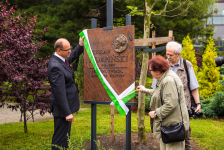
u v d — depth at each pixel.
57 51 3.00
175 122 2.25
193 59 9.46
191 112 2.99
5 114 7.92
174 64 3.05
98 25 13.41
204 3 12.38
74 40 11.35
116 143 4.05
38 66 4.57
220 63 3.73
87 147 3.90
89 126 5.52
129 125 3.30
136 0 10.91
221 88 8.17
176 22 11.88
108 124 5.62
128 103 3.22
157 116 2.35
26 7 13.16
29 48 4.66
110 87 3.31
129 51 3.19
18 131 5.24
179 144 2.31
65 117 2.87
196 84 3.03
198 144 4.04
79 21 11.40
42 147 3.95
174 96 2.20
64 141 3.02
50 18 11.42
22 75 4.16
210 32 13.52
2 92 4.64
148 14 3.95
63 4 11.70
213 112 6.59
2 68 3.94
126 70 3.22
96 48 3.41
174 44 2.89
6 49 4.09
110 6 3.33
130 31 3.17
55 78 2.82
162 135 2.27
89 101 3.52
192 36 12.98
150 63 2.41
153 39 3.71
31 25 4.89
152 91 2.63
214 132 4.84
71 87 3.09
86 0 10.91
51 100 3.04
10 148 3.91
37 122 6.50
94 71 3.47
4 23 4.37
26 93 4.79
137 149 3.75
